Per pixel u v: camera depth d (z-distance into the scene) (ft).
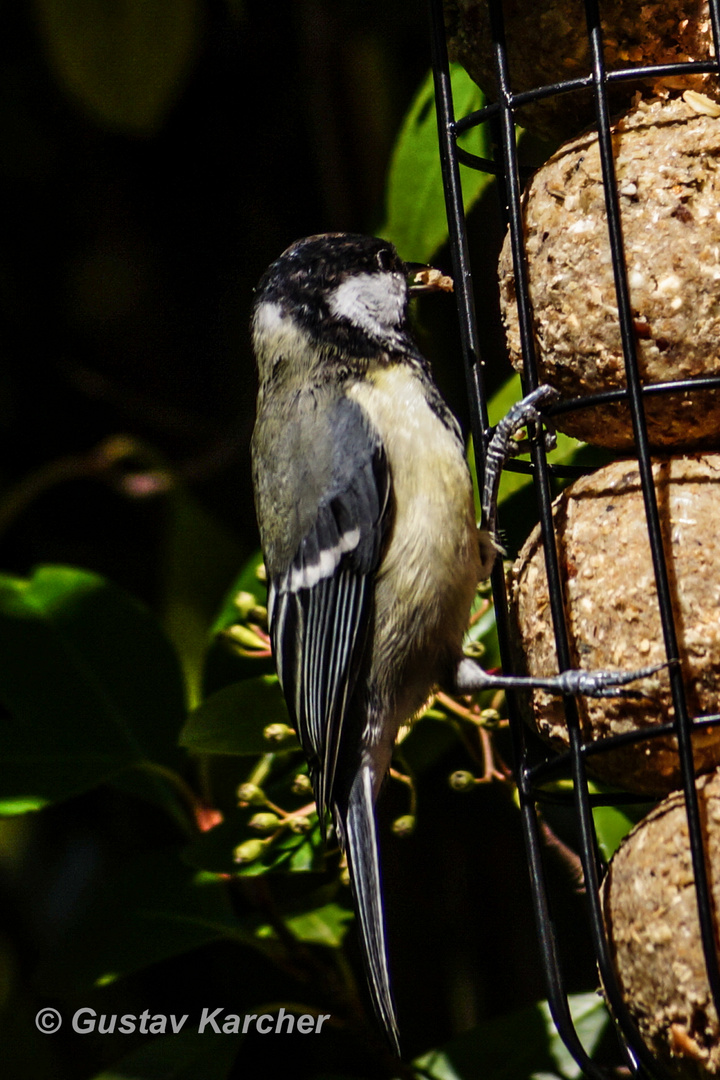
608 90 19.02
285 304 22.95
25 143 35.60
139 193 35.83
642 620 17.16
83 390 35.09
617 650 17.31
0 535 32.14
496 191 26.17
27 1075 29.84
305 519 21.65
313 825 22.75
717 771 16.92
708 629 16.78
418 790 29.12
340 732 21.08
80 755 24.71
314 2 33.12
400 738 22.81
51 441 35.40
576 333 17.83
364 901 20.30
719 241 17.16
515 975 30.01
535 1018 24.06
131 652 25.82
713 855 16.22
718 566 16.94
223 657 25.91
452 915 30.73
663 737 17.08
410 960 30.63
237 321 34.99
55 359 35.50
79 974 23.71
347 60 33.01
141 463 34.17
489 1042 23.86
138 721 25.26
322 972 24.18
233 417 34.76
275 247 35.01
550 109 19.67
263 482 22.40
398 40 32.68
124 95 30.30
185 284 35.60
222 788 26.05
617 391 17.53
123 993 31.07
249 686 22.61
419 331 26.89
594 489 18.13
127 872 25.00
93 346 35.55
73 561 34.55
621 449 18.71
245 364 34.83
